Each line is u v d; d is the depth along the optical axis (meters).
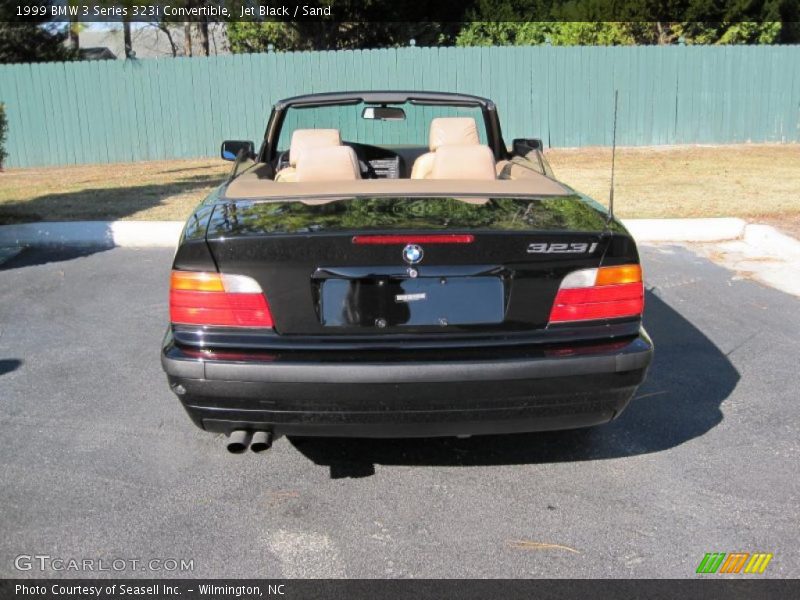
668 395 4.17
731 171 12.10
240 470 3.42
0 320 5.50
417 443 3.67
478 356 2.84
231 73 15.26
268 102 15.37
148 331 5.27
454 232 2.81
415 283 2.85
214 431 3.02
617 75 15.29
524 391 2.86
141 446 3.63
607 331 2.94
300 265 2.82
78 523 2.99
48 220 8.80
